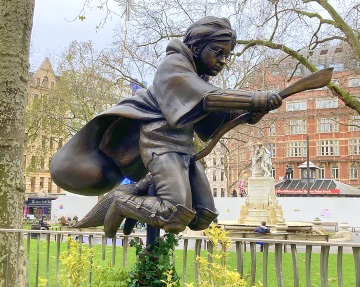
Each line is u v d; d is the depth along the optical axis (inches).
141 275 128.5
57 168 126.8
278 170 2785.4
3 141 243.3
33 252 436.8
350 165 2613.2
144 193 127.9
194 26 120.6
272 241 169.5
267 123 1172.5
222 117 127.0
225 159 1453.0
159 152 117.7
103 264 150.6
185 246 186.1
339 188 1733.5
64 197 1429.6
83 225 131.0
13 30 250.7
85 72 1050.7
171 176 114.5
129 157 129.2
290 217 1309.1
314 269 397.1
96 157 127.8
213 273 138.9
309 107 2078.0
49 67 1561.3
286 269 394.9
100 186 128.9
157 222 113.9
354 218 1257.4
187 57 118.2
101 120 124.1
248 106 108.4
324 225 1194.6
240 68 802.2
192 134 125.2
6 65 247.6
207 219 127.0
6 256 230.4
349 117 1316.4
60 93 1099.3
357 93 901.2
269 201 989.2
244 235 623.2
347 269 399.9
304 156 2721.5
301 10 639.1
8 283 225.3
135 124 127.6
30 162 1470.2
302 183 1867.6
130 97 126.6
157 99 116.8
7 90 247.0
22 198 249.8
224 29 118.9
